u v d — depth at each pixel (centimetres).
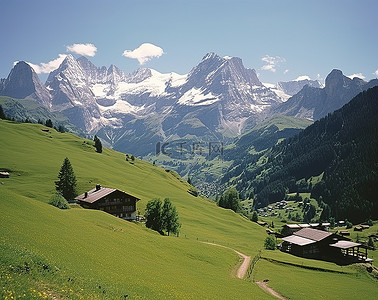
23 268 2944
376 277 8150
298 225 17350
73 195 12681
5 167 13850
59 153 19275
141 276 4391
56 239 4684
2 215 4928
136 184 17538
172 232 10481
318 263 9019
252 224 17562
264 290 5766
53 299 2559
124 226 8456
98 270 3972
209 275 5891
